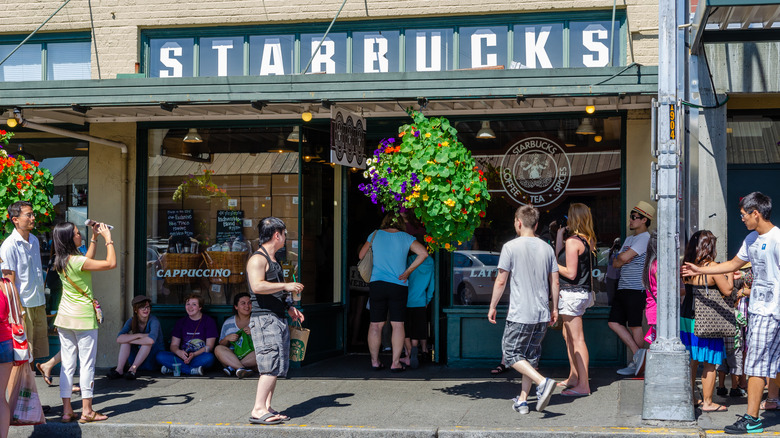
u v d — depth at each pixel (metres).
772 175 9.04
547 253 6.96
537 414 6.88
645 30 8.87
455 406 7.26
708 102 8.48
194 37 9.83
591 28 9.11
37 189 7.82
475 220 7.35
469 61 9.34
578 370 7.59
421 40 9.44
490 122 9.24
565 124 9.08
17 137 10.02
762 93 8.48
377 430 6.44
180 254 9.79
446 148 7.12
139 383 8.63
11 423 6.40
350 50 9.53
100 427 6.83
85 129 9.88
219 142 9.77
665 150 6.52
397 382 8.42
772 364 6.16
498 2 9.19
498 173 9.22
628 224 8.85
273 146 9.65
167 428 6.73
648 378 6.46
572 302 7.51
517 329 6.84
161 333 9.27
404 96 7.66
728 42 8.36
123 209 9.75
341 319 10.12
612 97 7.93
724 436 6.10
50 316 9.75
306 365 9.42
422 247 8.91
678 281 6.48
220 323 9.57
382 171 7.27
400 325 8.92
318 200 9.84
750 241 6.42
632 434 6.14
